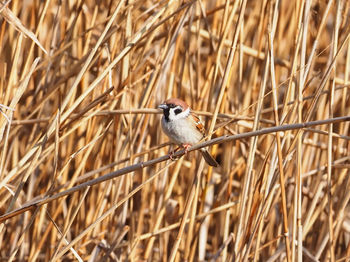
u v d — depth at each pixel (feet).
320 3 35.86
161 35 35.60
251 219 28.66
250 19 41.78
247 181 28.35
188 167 40.52
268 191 28.02
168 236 36.73
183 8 30.60
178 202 38.40
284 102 28.07
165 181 35.27
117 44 33.71
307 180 37.58
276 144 27.96
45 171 36.86
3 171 32.22
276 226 36.29
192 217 30.04
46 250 35.68
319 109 36.24
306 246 37.50
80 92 35.47
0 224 27.17
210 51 34.83
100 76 28.68
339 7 28.37
